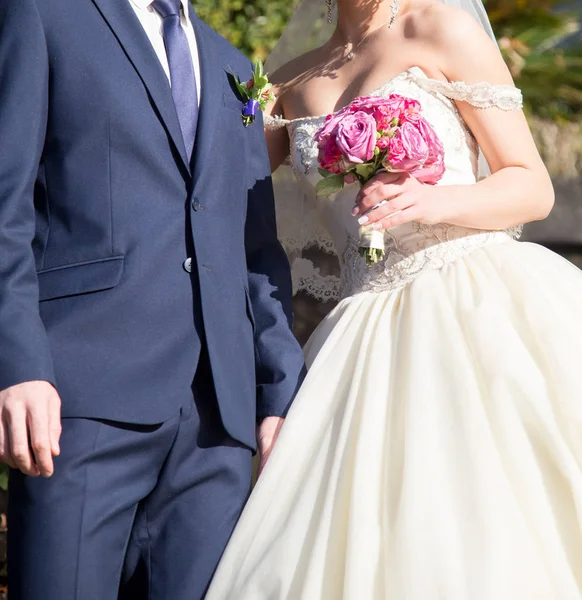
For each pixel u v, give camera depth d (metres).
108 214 3.73
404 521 3.56
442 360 4.09
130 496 3.68
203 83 4.16
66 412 3.56
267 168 4.55
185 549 3.84
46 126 3.75
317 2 5.50
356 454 3.86
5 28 3.73
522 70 9.70
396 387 4.11
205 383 3.91
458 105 4.91
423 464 3.72
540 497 3.66
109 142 3.77
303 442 4.09
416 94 4.83
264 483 3.95
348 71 5.10
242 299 4.10
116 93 3.79
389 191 4.34
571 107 10.12
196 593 3.80
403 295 4.57
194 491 3.88
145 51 3.93
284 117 5.33
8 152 3.54
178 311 3.82
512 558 3.46
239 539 3.82
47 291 3.69
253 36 7.58
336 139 4.28
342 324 4.61
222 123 4.19
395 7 5.04
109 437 3.61
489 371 4.02
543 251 4.77
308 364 4.66
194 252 3.89
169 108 3.91
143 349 3.71
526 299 4.32
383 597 3.52
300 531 3.75
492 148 4.86
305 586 3.54
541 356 4.12
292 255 5.66
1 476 6.52
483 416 3.87
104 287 3.68
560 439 3.79
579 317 4.29
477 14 5.28
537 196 4.77
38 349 3.35
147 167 3.84
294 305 6.88
